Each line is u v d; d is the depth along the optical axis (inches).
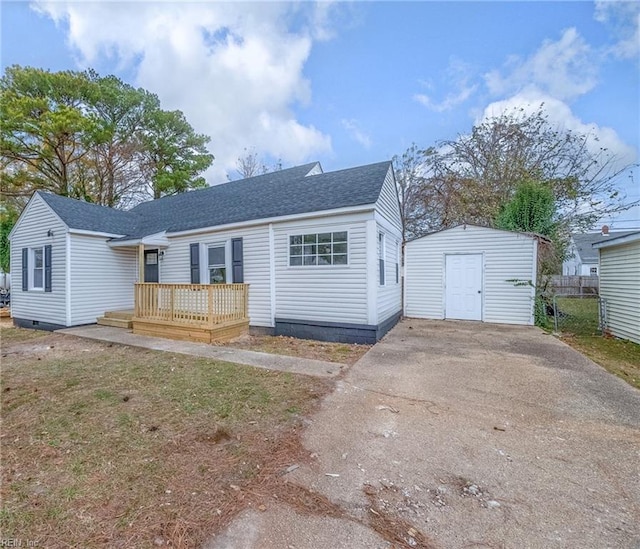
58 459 99.9
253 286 325.1
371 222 267.6
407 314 406.3
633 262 267.4
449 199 622.8
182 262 372.2
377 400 145.3
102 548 66.2
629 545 66.4
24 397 152.3
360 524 72.7
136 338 295.6
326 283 287.7
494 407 137.3
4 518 74.5
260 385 165.5
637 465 95.1
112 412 135.0
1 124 577.0
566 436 112.4
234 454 102.3
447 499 81.1
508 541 67.9
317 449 105.0
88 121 621.6
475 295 374.0
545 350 234.4
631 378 175.3
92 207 434.9
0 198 658.8
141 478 89.7
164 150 783.1
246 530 70.7
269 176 506.3
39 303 386.0
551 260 366.0
